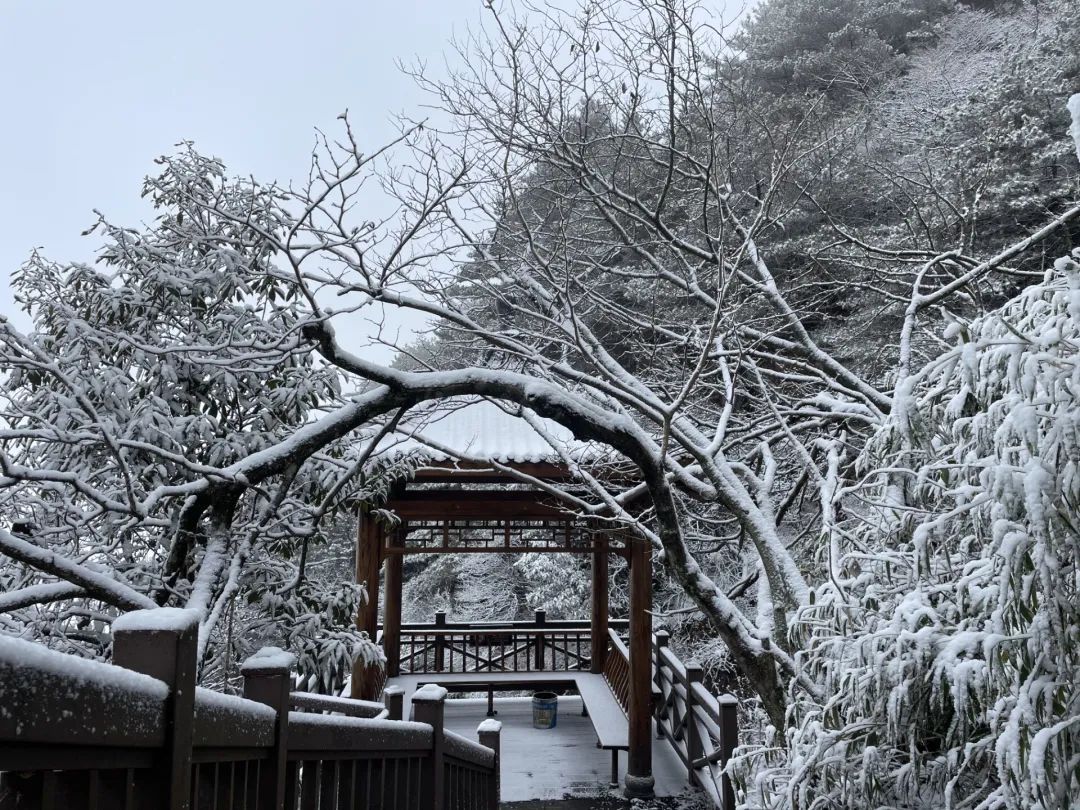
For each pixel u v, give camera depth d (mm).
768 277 6438
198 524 5621
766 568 4812
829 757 3121
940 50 14148
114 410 5219
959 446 2852
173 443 5227
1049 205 9500
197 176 5727
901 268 7875
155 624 1448
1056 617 2252
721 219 5031
